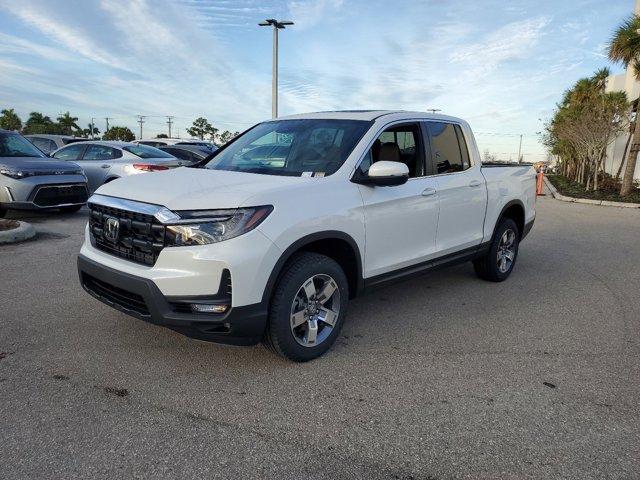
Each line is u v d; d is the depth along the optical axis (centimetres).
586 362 397
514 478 259
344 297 397
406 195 441
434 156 493
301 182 374
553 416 317
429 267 488
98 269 363
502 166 640
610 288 610
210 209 327
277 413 312
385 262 433
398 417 312
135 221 346
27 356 377
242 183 367
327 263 377
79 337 413
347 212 386
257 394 334
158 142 2803
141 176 412
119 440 280
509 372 377
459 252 529
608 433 300
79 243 755
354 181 403
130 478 250
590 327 475
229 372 363
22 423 293
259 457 269
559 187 2291
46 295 512
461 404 329
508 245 624
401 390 345
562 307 533
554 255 802
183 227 326
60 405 312
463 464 269
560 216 1323
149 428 292
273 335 356
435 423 306
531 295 573
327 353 400
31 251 698
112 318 454
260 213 334
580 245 894
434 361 392
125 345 400
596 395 345
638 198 1739
